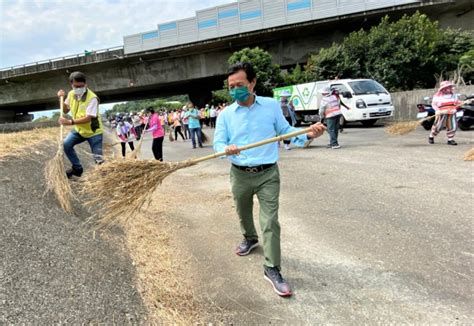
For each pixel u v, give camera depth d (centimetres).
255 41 3219
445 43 2128
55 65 3491
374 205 507
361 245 387
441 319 262
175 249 407
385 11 2705
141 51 3325
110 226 420
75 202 455
